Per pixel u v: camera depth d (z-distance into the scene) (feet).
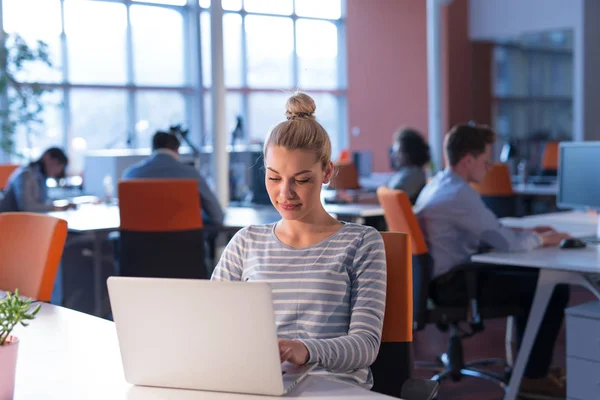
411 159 17.07
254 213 17.81
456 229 11.14
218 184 22.39
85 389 4.61
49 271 7.77
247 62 44.75
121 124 40.11
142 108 40.65
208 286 4.31
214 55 22.95
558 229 13.15
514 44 41.09
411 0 42.22
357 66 45.34
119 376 4.87
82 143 38.96
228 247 6.14
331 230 5.86
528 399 11.71
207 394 4.47
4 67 29.45
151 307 4.48
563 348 14.53
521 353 10.52
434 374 13.19
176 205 14.32
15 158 31.63
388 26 43.52
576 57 36.52
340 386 4.59
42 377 4.86
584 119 36.40
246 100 44.75
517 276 11.30
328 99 48.44
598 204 11.96
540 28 37.91
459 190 11.14
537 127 40.42
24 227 8.10
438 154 35.24
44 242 7.83
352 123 45.91
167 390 4.57
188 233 14.48
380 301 5.59
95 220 15.96
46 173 19.44
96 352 5.43
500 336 15.83
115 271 17.40
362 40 44.93
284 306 5.65
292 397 4.38
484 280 11.29
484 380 12.97
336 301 5.60
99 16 38.83
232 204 21.61
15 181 18.61
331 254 5.72
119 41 39.58
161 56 40.96
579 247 10.85
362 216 17.38
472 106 41.39
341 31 48.32
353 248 5.73
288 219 5.68
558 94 39.34
